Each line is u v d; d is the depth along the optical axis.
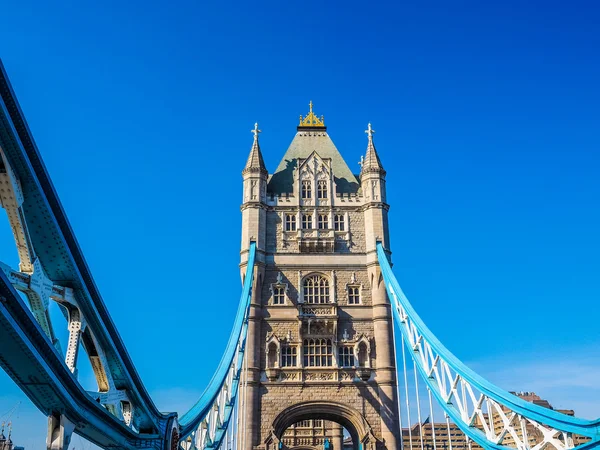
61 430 23.38
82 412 24.39
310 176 78.19
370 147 79.50
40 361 20.39
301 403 66.50
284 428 67.38
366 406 66.62
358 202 77.00
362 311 70.94
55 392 22.23
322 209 76.38
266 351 68.69
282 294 71.81
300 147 83.62
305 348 69.44
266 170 77.88
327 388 67.25
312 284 72.56
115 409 29.11
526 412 35.56
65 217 22.42
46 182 21.03
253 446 64.50
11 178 19.55
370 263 72.75
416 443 132.00
